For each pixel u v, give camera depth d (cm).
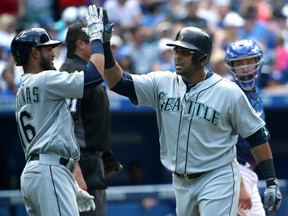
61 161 2111
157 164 4250
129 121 4194
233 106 2159
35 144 2112
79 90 2097
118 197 3550
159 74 2236
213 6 5203
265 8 5234
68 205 2100
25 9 4953
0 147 4053
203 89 2164
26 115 2130
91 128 2412
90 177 2425
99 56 2122
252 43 2462
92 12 2167
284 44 4847
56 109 2116
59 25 4472
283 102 3944
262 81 4344
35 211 2162
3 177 4072
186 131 2164
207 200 2155
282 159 4319
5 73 4047
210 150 2158
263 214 2552
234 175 2184
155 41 4634
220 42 4644
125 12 4988
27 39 2134
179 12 5038
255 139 2197
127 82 2222
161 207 3588
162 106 2200
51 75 2100
